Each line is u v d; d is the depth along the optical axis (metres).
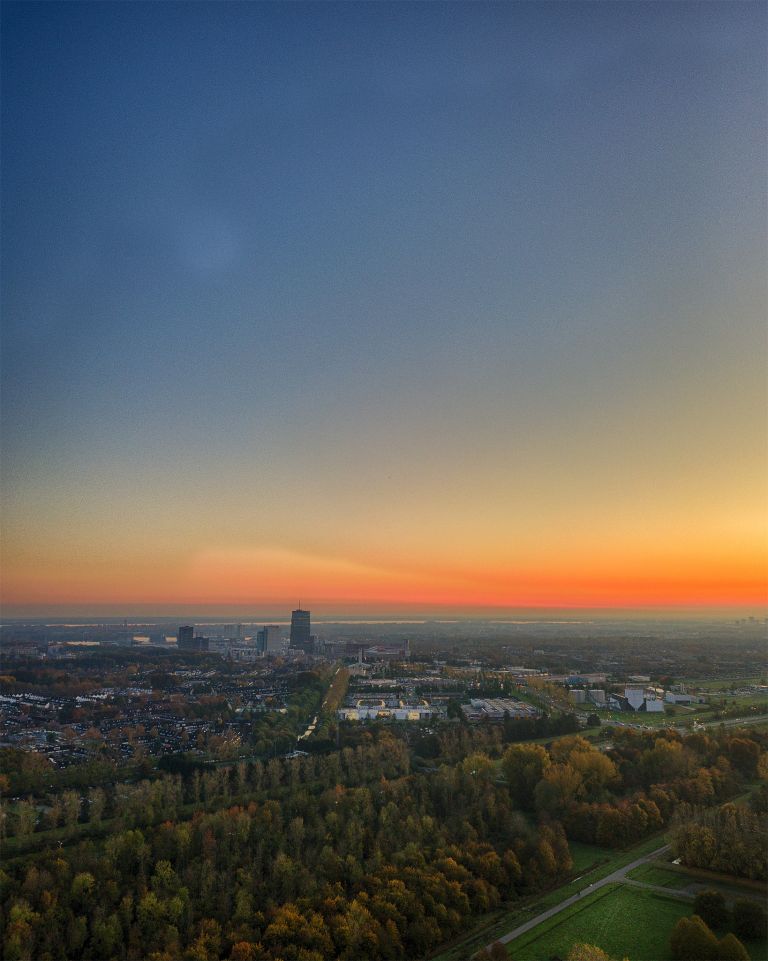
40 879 191.12
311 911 184.38
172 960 166.88
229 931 178.88
